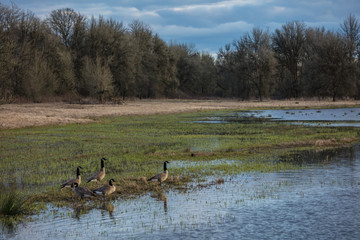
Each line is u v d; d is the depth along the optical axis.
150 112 54.47
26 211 11.52
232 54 101.69
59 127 36.00
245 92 97.44
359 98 82.56
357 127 34.53
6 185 14.39
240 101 93.62
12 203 11.41
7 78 61.94
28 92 67.44
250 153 21.44
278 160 19.33
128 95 86.12
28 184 14.56
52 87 71.50
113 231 9.97
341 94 79.69
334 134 28.92
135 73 87.06
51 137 28.56
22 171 16.83
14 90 66.81
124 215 11.15
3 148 23.33
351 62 76.25
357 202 12.14
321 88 80.00
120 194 13.26
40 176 15.88
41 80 68.38
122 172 16.58
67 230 10.07
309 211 11.34
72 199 12.70
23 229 10.16
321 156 20.34
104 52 80.44
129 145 24.59
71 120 40.69
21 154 21.22
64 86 75.25
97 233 9.85
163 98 101.69
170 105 72.00
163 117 48.62
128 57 81.50
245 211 11.41
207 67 124.75
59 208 11.81
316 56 79.00
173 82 102.62
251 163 18.48
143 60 92.19
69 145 24.58
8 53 53.38
